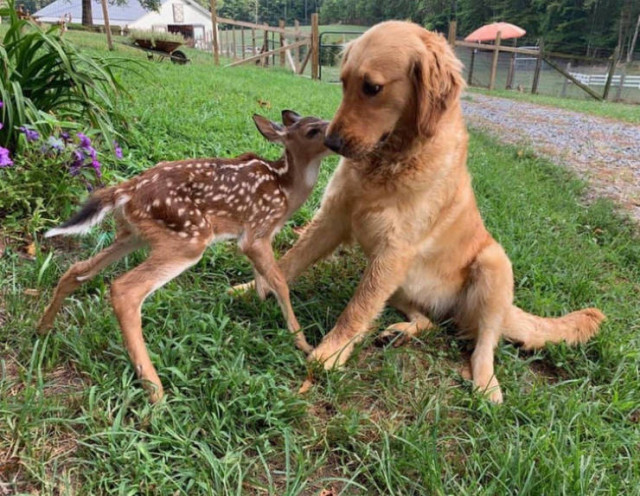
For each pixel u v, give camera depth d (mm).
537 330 1229
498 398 1044
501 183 2246
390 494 802
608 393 1095
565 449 904
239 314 1146
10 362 898
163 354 939
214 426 832
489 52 11047
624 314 1395
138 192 928
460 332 1290
